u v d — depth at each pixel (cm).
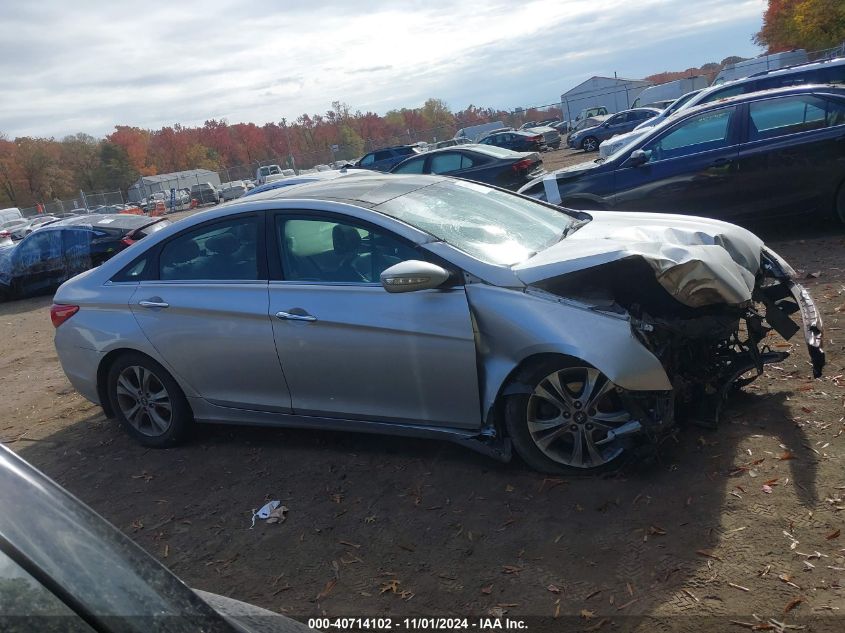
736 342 430
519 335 363
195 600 143
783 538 304
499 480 388
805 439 377
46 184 8944
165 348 469
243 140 10338
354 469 430
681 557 303
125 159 9375
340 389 417
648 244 381
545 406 380
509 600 296
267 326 427
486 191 503
